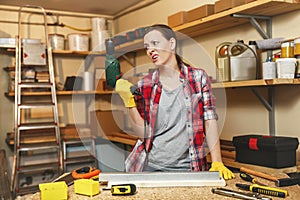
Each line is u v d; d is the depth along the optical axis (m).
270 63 1.74
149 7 3.41
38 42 3.42
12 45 3.31
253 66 1.97
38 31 3.78
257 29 2.03
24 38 3.68
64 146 3.38
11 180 3.35
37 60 3.37
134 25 3.70
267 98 2.11
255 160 1.75
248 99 2.27
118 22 4.04
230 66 1.95
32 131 3.52
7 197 2.72
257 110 2.20
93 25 3.68
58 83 3.78
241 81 1.88
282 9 1.89
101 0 3.46
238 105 2.35
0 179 2.48
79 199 1.11
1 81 3.58
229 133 2.42
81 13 3.98
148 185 1.22
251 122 2.25
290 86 1.98
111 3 3.58
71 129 3.50
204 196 1.12
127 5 3.68
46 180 3.57
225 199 1.09
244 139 1.80
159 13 3.25
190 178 1.25
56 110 3.36
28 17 3.73
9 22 3.65
